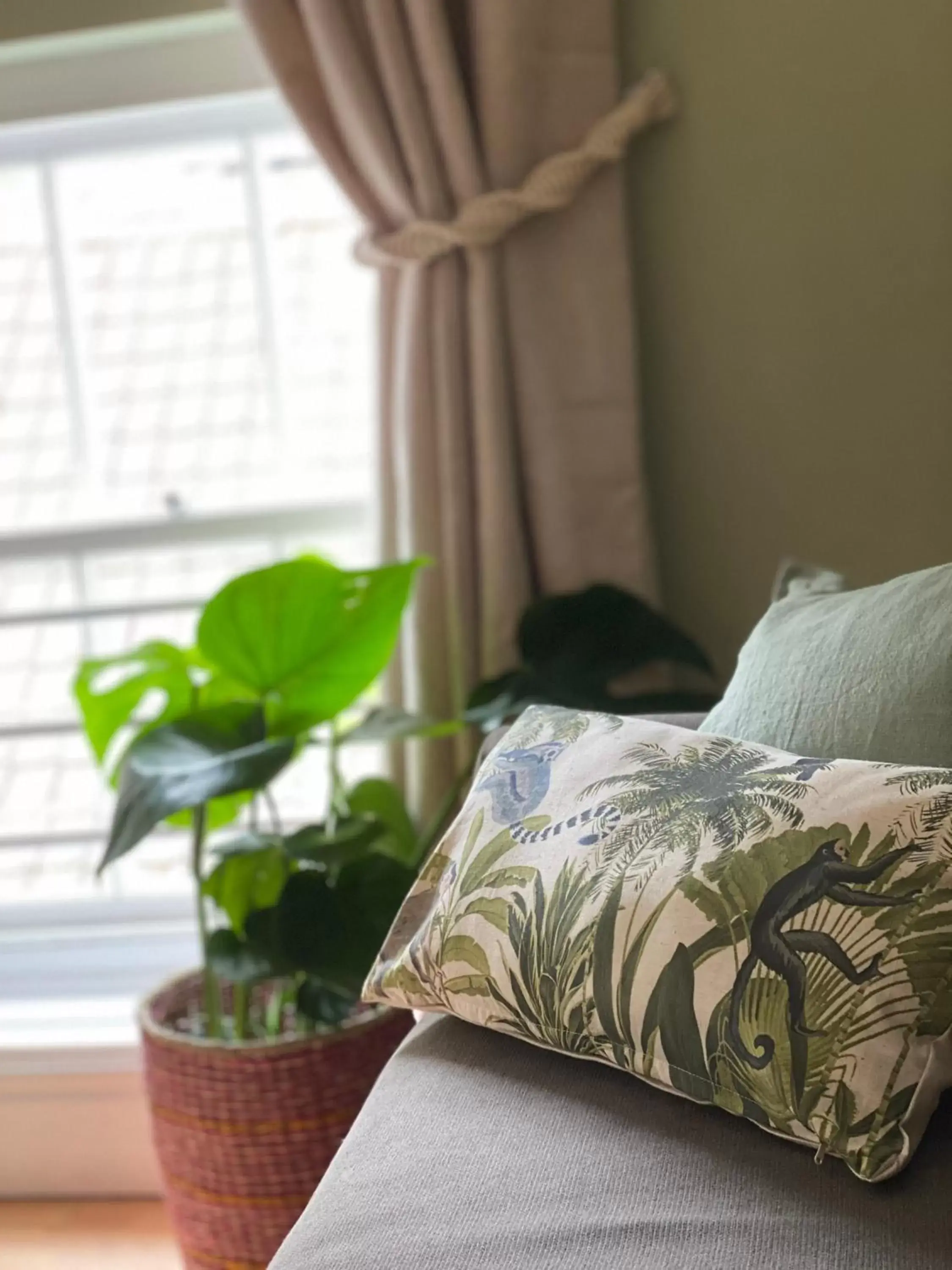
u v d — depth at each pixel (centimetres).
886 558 160
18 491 196
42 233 195
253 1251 138
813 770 85
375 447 160
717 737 94
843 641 98
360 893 132
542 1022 86
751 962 77
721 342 160
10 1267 157
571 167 147
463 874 94
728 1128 79
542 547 155
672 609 166
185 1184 140
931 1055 73
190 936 194
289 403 193
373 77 148
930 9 150
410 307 153
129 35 166
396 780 162
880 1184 73
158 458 195
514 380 154
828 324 157
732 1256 67
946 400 156
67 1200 173
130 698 152
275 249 190
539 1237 70
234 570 201
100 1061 170
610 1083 85
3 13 164
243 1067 134
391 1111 85
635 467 155
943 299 155
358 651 141
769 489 162
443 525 155
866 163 154
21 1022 180
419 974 94
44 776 207
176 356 195
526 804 95
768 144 155
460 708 155
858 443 159
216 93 171
